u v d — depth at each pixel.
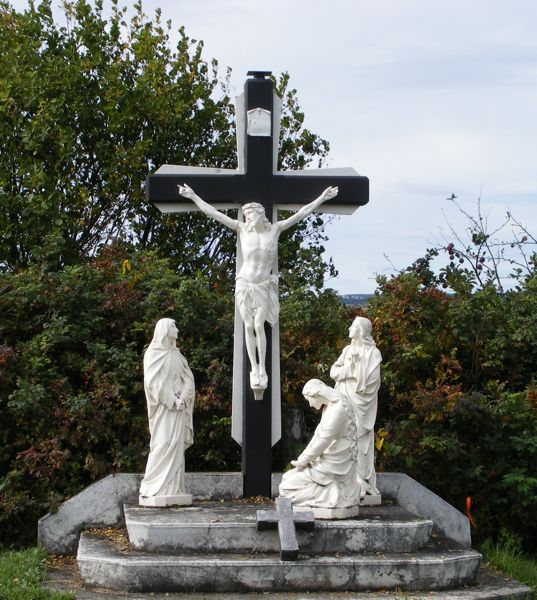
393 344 15.99
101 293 15.54
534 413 14.88
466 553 11.21
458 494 14.75
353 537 11.10
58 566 12.09
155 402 12.29
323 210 13.50
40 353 14.64
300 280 18.61
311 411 15.69
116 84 20.95
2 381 14.09
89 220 21.27
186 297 15.58
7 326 14.95
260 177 13.33
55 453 13.72
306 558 10.82
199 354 15.35
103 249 17.41
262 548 11.08
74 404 14.06
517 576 12.01
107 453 14.43
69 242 20.56
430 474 14.81
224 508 12.16
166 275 15.93
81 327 15.16
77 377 15.12
